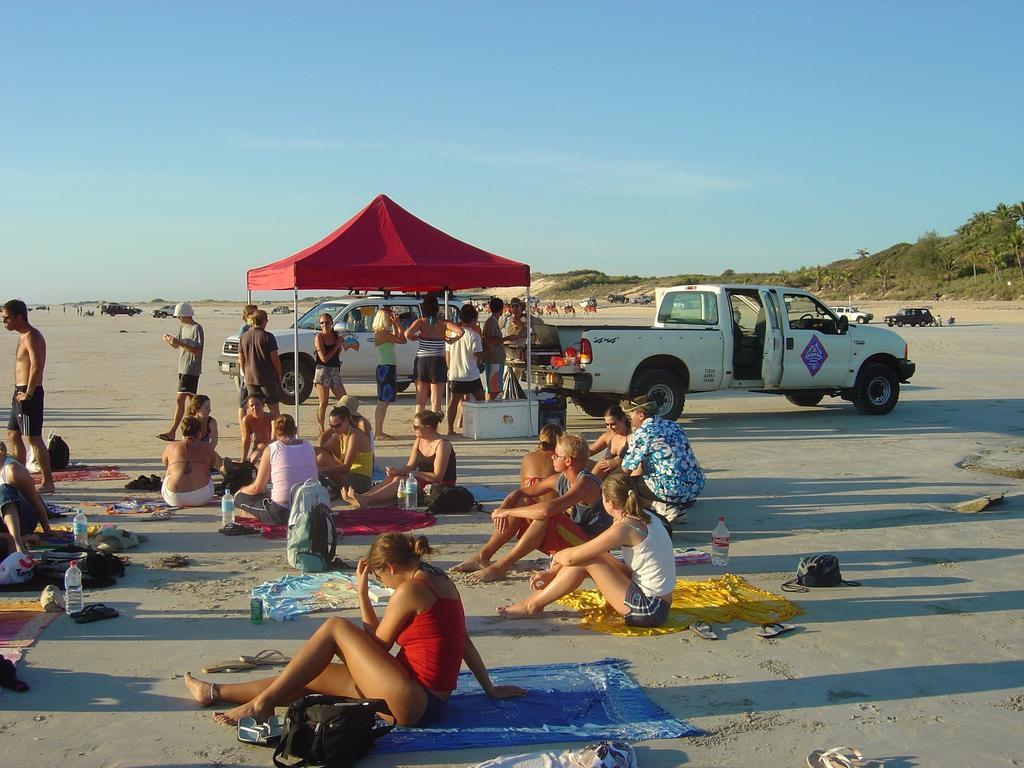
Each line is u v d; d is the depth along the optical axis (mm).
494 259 12883
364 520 8422
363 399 18625
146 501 9141
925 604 6445
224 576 6855
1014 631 5941
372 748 4199
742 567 7309
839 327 15914
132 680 4992
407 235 12539
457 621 4531
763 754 4289
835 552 7758
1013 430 14609
